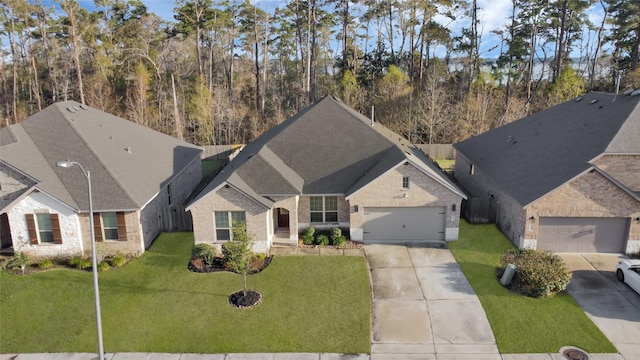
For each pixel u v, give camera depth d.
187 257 22.19
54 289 19.19
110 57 56.97
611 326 15.83
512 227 23.22
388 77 54.22
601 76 63.69
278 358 14.66
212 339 15.67
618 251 21.61
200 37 65.31
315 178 24.84
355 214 23.52
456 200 23.19
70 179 22.59
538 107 53.12
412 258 21.80
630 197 20.61
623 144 21.28
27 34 56.66
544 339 15.23
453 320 16.50
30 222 21.73
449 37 60.03
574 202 20.86
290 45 69.31
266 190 22.73
